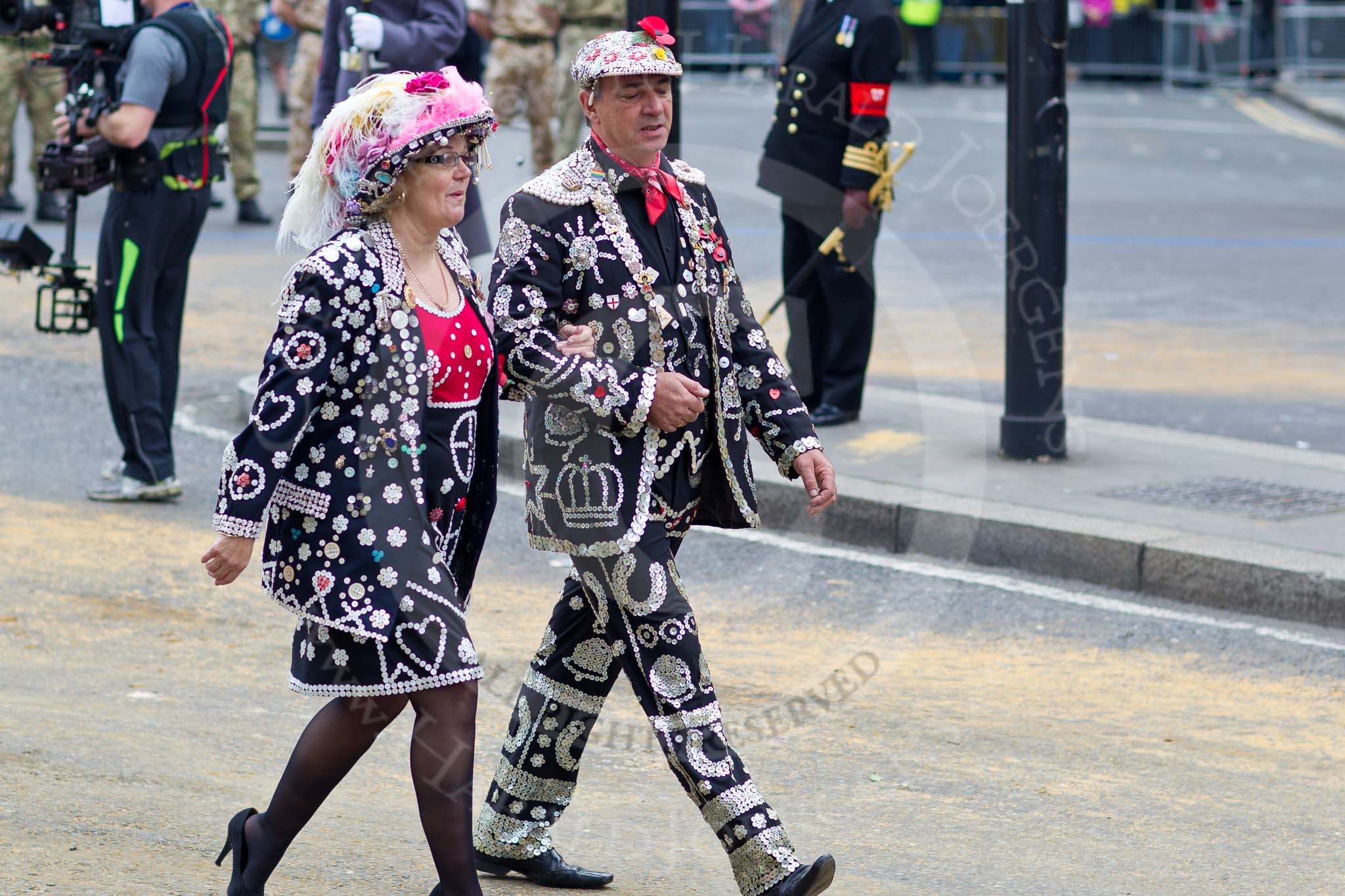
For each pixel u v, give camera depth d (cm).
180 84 2180
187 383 2991
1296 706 1634
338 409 1038
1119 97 8781
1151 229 4878
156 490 2288
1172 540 2005
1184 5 9319
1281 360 3269
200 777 1366
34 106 4544
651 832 1331
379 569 1034
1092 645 1817
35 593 1888
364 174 1039
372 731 1073
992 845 1299
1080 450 2512
